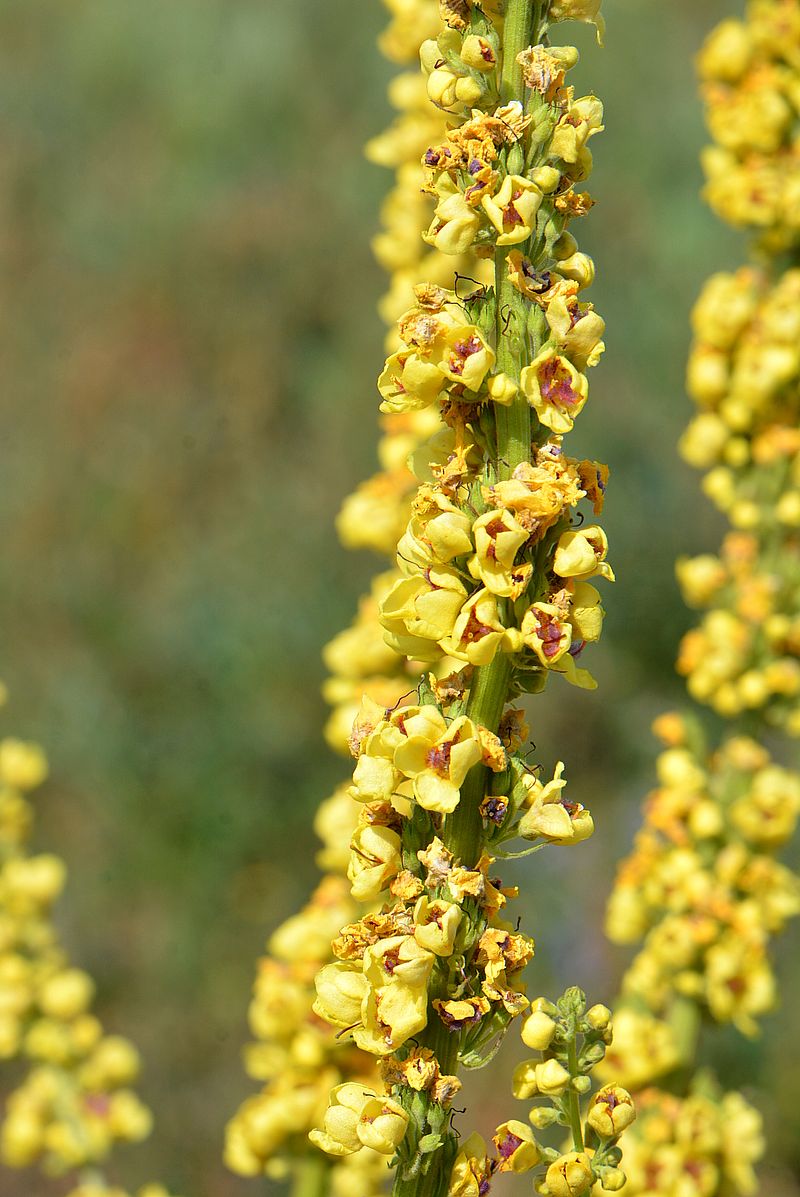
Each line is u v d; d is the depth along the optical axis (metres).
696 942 4.06
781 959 8.51
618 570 11.05
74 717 11.17
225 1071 9.04
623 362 12.89
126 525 13.02
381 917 2.22
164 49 17.75
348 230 15.54
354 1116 2.24
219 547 12.66
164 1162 8.39
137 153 16.81
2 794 5.11
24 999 4.79
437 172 2.22
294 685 11.45
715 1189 3.96
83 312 15.01
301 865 10.42
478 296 2.25
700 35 16.25
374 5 18.02
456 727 2.14
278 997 3.74
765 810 4.19
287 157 16.61
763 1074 7.96
